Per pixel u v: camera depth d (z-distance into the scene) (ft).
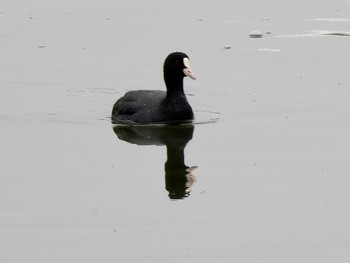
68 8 86.94
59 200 45.29
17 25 81.00
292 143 53.42
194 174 48.88
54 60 71.46
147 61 71.10
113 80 67.21
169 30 79.25
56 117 59.41
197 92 64.39
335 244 40.57
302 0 89.97
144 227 42.42
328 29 79.87
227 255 39.60
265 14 84.94
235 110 60.44
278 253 39.83
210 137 54.95
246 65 70.18
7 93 64.49
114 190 46.57
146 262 38.88
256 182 47.67
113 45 75.20
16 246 40.34
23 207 44.42
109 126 57.57
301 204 44.93
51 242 40.75
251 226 42.60
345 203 44.93
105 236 41.37
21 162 50.44
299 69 68.95
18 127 57.11
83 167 49.75
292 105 60.80
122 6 87.45
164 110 58.29
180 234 41.65
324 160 50.52
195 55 72.49
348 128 55.77
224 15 84.48
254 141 53.93
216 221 43.16
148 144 53.78
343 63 70.23
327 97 62.18
